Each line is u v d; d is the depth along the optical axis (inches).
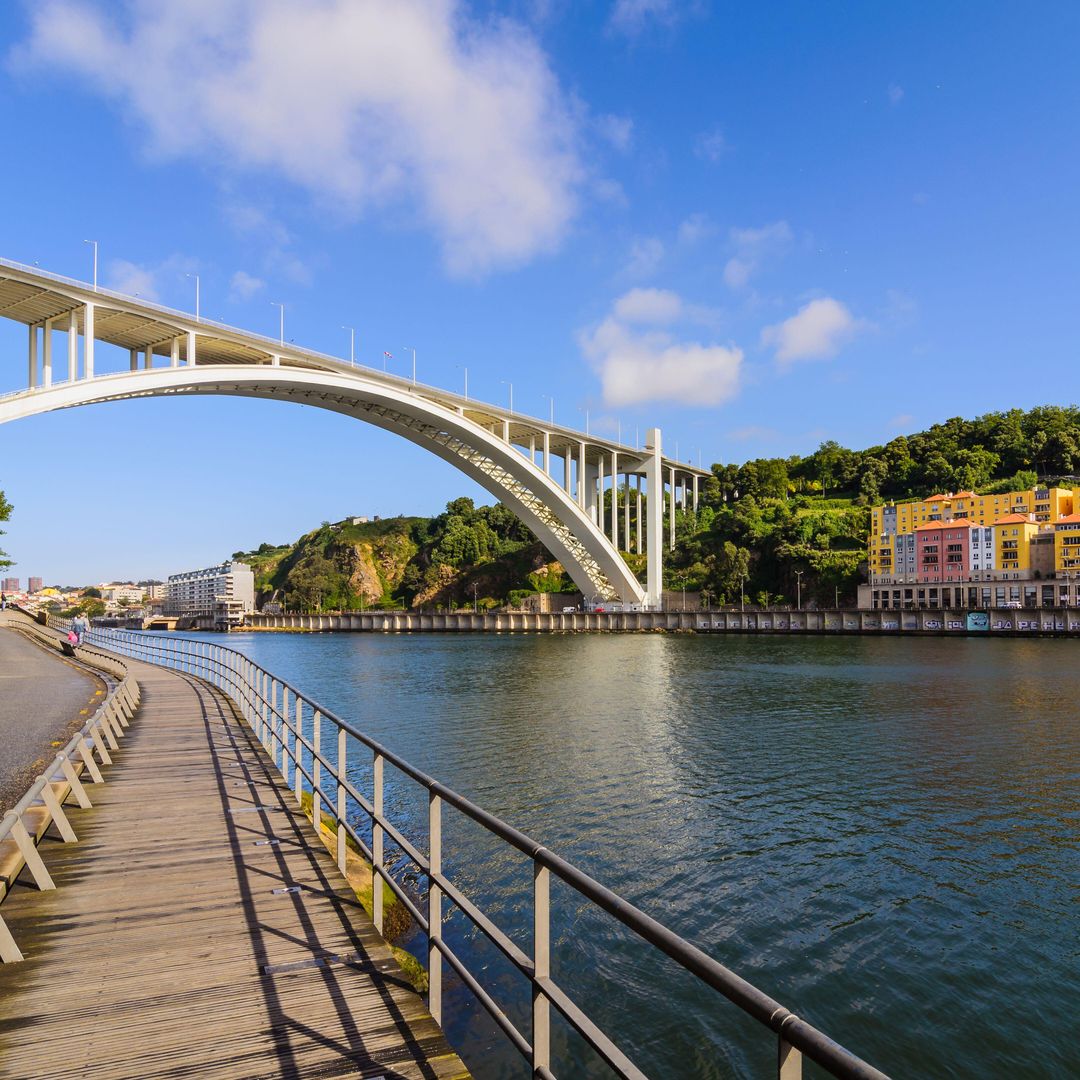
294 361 3019.2
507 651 3663.9
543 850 150.3
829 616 4702.3
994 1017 445.7
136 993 237.5
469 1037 387.5
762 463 7081.7
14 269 2110.0
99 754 581.0
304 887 328.2
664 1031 423.5
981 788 921.5
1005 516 4702.3
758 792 900.6
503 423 4037.9
